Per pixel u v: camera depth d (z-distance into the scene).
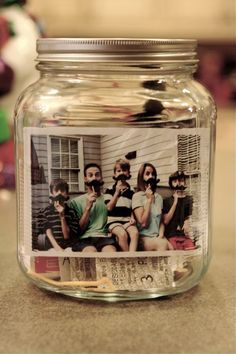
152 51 0.47
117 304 0.48
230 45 2.85
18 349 0.41
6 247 0.66
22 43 0.91
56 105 0.49
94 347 0.41
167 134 0.47
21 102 0.52
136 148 0.47
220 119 2.28
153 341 0.42
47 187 0.48
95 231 0.48
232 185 1.02
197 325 0.45
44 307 0.48
